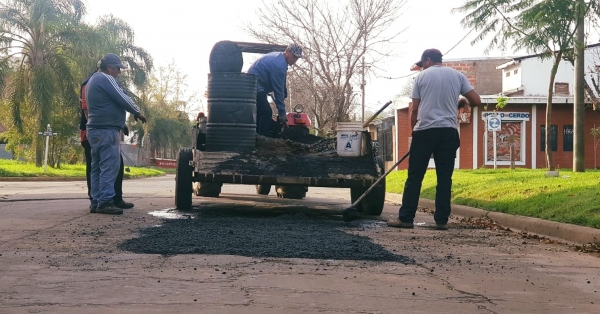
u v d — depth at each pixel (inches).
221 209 401.1
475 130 1162.6
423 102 325.1
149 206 412.5
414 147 325.4
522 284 182.2
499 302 159.0
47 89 1285.7
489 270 203.0
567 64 1354.6
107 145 344.2
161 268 187.5
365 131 355.6
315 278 179.6
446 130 322.0
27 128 1381.6
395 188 634.2
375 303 152.7
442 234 297.7
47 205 405.4
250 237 253.4
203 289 161.3
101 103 343.0
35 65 1300.4
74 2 1341.0
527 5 604.1
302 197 547.8
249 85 346.6
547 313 149.9
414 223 350.0
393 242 261.4
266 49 425.1
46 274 176.9
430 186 566.6
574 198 340.5
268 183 338.0
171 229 276.1
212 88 347.3
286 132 414.0
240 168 339.3
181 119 2613.2
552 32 559.8
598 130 1074.7
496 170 765.9
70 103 1344.7
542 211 335.6
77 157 1638.8
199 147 364.8
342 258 213.8
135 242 234.5
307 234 270.1
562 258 232.5
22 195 516.4
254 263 199.5
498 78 1476.4
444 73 324.5
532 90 1364.4
